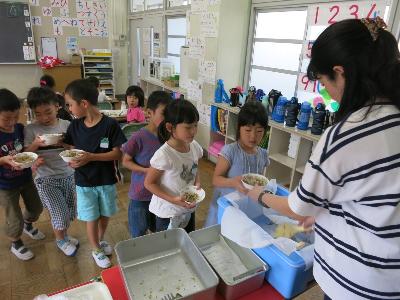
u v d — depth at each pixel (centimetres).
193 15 387
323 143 67
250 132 145
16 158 168
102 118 180
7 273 194
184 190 143
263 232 98
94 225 193
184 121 133
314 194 70
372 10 238
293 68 320
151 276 94
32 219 220
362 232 68
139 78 641
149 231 186
